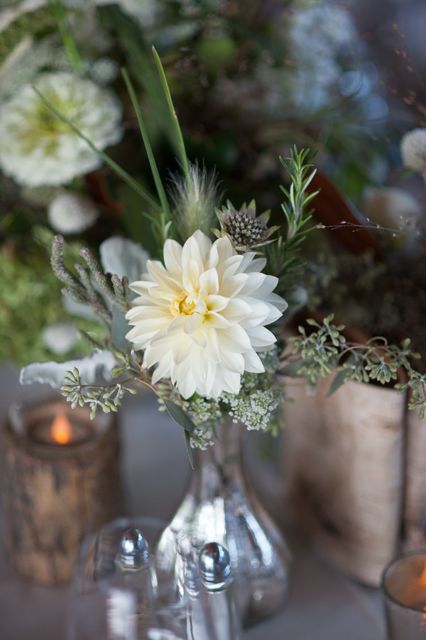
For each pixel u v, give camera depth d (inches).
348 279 34.6
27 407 36.6
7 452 35.3
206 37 39.8
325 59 40.8
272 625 34.1
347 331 31.9
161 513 38.9
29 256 36.7
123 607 30.9
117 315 29.0
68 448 35.0
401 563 30.4
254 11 39.8
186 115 39.4
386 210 34.9
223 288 26.5
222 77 39.1
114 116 36.3
